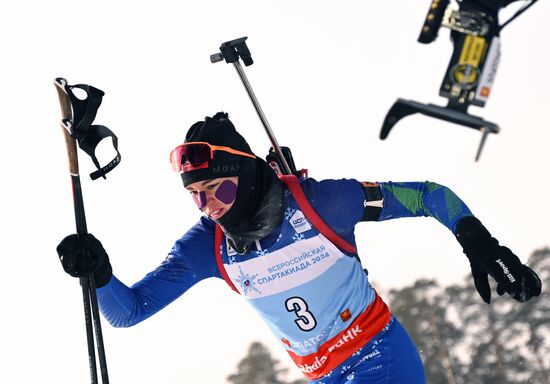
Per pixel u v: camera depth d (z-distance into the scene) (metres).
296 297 7.29
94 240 6.76
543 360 58.06
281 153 7.62
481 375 58.31
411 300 61.28
